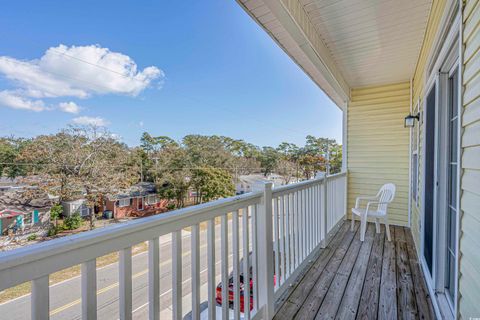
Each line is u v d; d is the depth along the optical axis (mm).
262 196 1760
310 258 2832
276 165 18500
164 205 12219
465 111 1229
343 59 3574
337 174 4258
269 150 18797
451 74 1927
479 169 1057
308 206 2809
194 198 13906
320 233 3262
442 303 1845
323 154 18797
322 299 2090
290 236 2309
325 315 1884
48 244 680
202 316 2787
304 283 2350
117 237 849
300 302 2047
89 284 771
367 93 4898
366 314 1896
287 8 2014
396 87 4637
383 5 2346
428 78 2562
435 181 2074
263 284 1768
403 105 4578
